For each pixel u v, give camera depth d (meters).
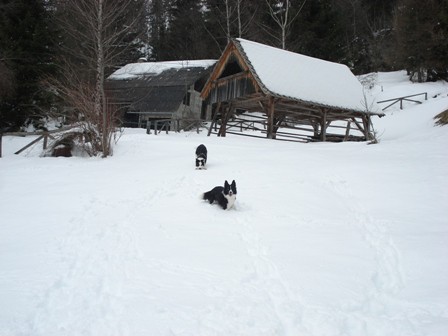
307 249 6.02
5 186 11.17
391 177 9.77
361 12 51.59
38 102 23.58
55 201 9.28
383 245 6.09
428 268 5.16
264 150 15.40
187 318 4.16
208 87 22.50
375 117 30.45
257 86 19.42
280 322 4.09
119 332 3.94
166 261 5.73
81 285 5.04
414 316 4.11
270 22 39.59
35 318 4.25
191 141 18.83
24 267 5.56
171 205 8.73
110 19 26.66
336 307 4.36
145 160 14.80
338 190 9.36
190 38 45.38
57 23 26.67
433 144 14.23
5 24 23.34
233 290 4.80
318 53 38.00
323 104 20.23
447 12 28.17
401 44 35.34
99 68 21.44
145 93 34.03
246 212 8.00
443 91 33.12
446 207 7.50
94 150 16.91
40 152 18.28
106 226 7.44
